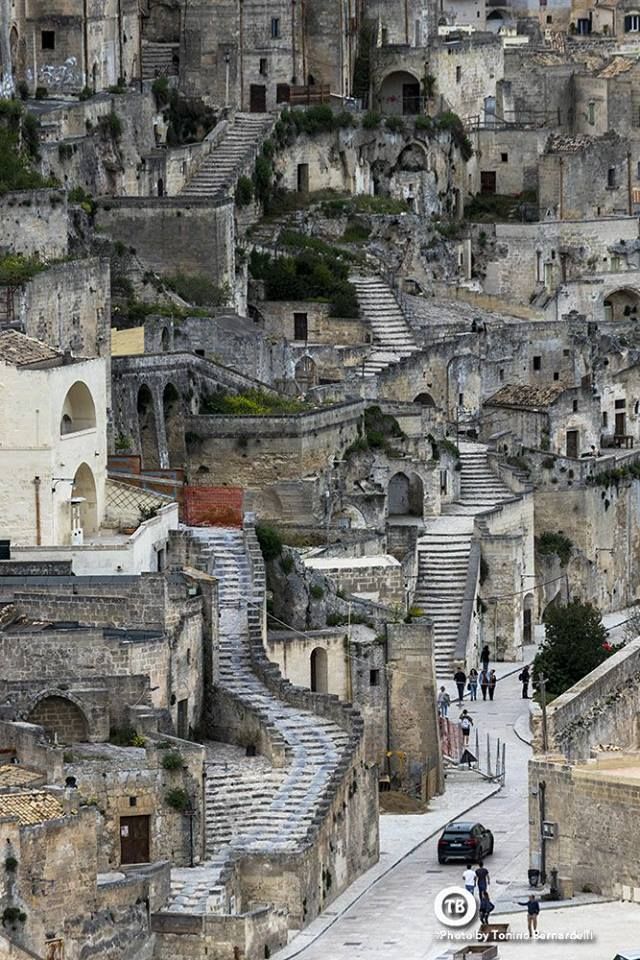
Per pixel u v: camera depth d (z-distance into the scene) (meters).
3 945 188.62
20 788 196.62
